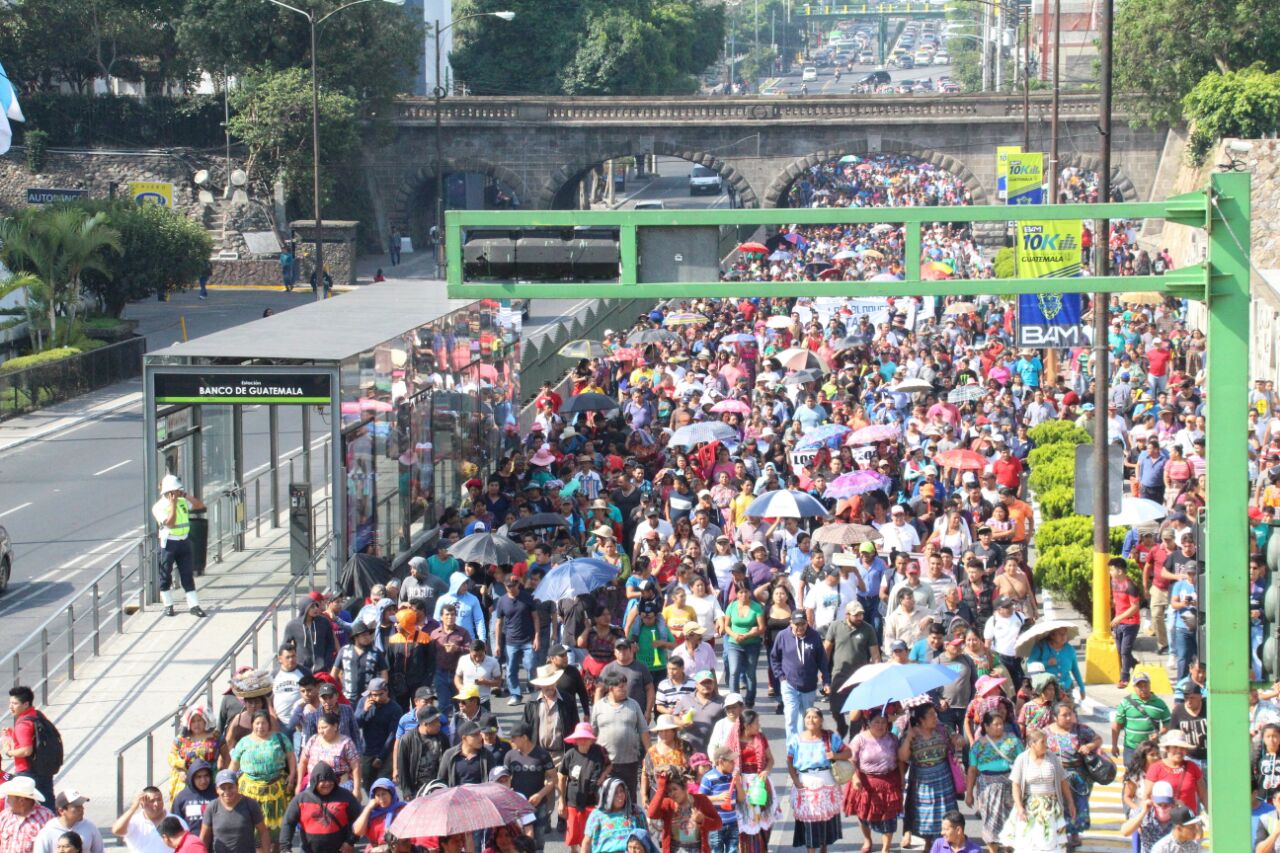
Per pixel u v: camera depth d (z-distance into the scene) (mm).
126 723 46406
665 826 35500
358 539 57625
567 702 40219
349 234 197250
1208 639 23875
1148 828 34000
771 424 74688
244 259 199500
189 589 55875
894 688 36562
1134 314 108875
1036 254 66688
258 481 67875
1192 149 188875
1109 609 52531
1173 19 194500
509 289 27891
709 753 37156
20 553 72750
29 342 130875
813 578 50219
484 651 43406
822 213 26453
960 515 56344
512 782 37156
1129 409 87125
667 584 53250
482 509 58875
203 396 56031
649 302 157500
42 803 36219
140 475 90812
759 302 133750
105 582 66625
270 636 53719
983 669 42469
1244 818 23688
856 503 58156
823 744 37312
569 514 60969
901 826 40312
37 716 38156
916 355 95812
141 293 151375
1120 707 40188
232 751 37031
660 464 73875
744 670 48625
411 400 65375
